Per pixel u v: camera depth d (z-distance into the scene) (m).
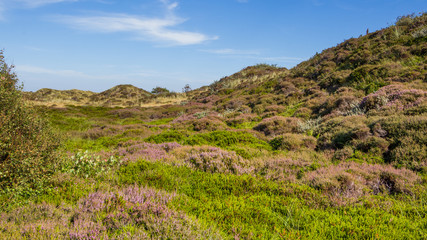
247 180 6.01
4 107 5.46
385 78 16.73
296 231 3.80
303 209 4.60
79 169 6.27
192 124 18.52
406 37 23.42
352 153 8.50
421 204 4.79
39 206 4.16
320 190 5.51
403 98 11.78
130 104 51.34
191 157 7.82
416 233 3.72
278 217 4.29
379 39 27.36
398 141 8.13
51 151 6.19
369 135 9.25
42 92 61.53
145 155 8.30
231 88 42.91
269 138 13.30
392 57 20.61
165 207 4.09
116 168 6.89
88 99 62.88
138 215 3.85
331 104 16.02
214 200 5.06
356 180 5.91
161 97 58.62
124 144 11.64
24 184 4.75
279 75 37.34
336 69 26.53
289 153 9.41
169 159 7.88
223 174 6.58
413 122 8.52
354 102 14.64
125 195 4.62
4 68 6.12
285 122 15.09
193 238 3.27
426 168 6.42
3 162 4.61
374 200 4.97
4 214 3.86
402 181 5.82
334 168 7.07
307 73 30.36
